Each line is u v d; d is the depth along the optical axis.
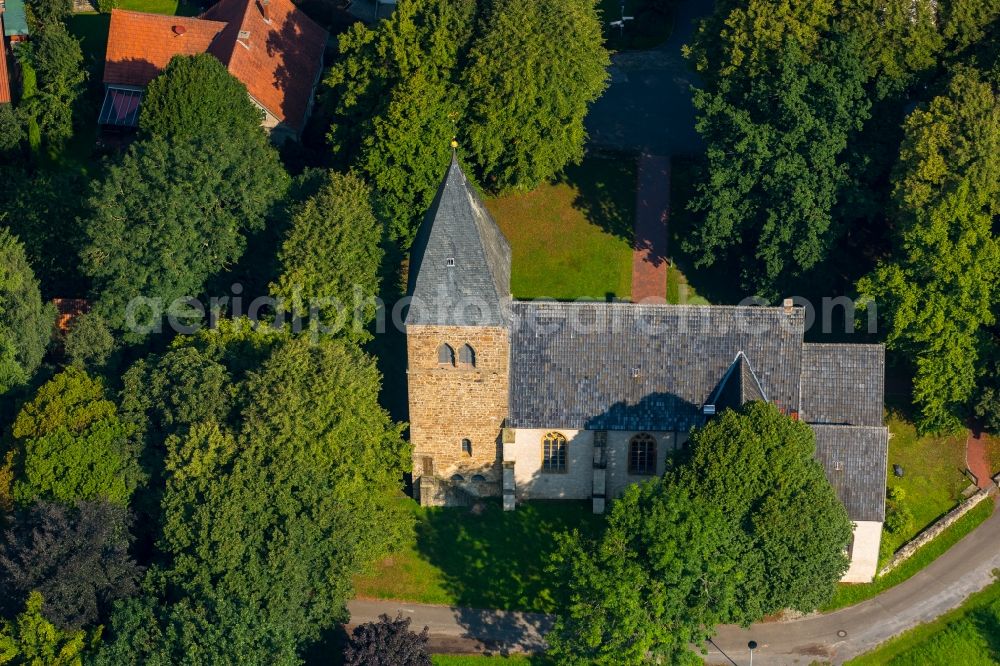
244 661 131.12
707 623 136.75
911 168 161.38
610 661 136.38
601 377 151.12
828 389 151.62
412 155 173.38
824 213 167.25
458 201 138.25
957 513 157.62
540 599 150.00
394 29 177.12
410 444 151.25
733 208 171.50
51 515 138.12
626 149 196.12
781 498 137.38
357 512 145.25
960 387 158.00
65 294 180.25
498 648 146.88
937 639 147.00
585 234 186.62
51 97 199.25
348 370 148.88
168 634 132.62
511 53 173.50
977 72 162.25
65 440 144.12
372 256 161.12
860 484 146.88
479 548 153.75
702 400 150.62
